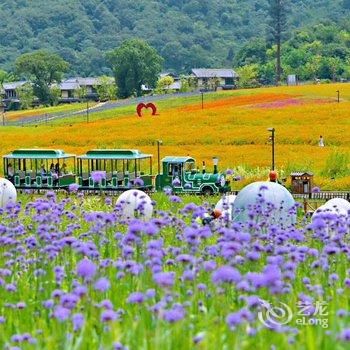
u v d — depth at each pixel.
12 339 32.56
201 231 41.84
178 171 144.62
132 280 39.91
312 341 30.45
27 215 70.81
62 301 33.44
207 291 37.88
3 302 39.78
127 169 151.62
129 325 34.03
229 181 145.12
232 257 39.72
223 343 30.98
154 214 67.06
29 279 43.75
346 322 31.84
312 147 199.62
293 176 132.12
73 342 32.31
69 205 99.38
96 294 38.28
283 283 37.75
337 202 81.94
